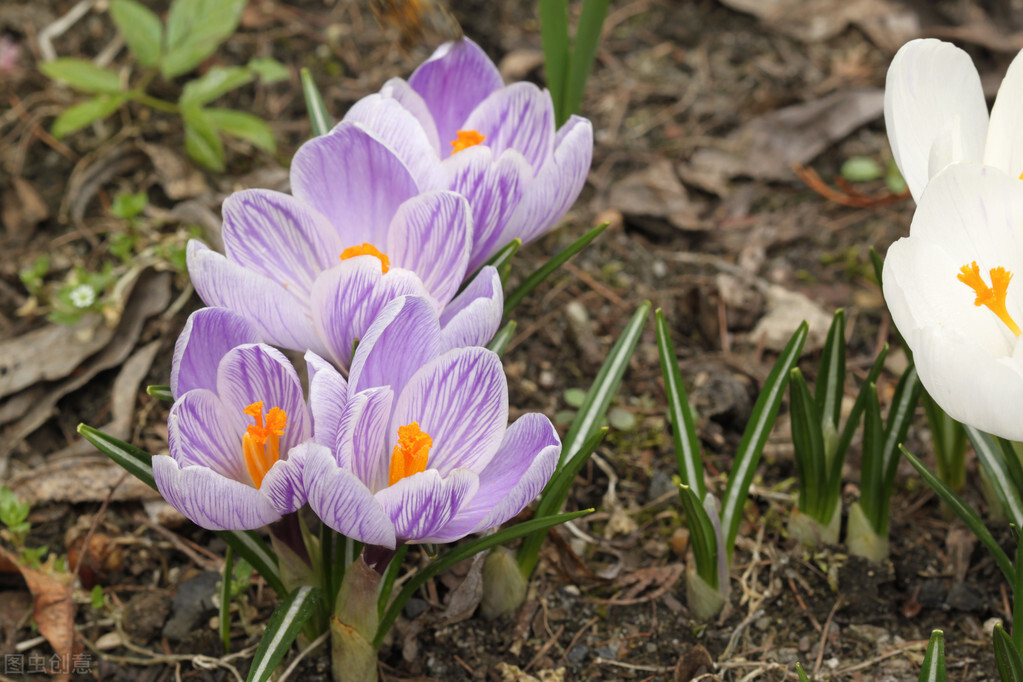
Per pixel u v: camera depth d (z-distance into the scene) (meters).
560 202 0.89
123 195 1.07
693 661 0.91
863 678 0.91
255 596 0.95
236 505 0.83
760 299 1.07
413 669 0.92
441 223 0.86
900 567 0.95
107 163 1.14
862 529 0.94
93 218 1.10
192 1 1.11
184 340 0.84
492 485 0.85
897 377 1.04
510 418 1.02
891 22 1.36
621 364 0.93
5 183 1.13
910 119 0.86
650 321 1.07
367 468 0.85
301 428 0.85
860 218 1.14
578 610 0.94
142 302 1.04
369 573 0.87
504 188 0.88
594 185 1.18
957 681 0.91
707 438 1.01
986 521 0.96
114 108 1.09
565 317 1.07
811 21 1.39
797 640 0.93
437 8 0.91
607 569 0.95
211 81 1.09
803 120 1.24
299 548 0.88
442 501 0.83
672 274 1.09
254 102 1.25
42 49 1.26
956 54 0.86
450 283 0.87
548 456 0.83
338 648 0.89
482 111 0.90
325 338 0.86
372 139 0.86
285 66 1.29
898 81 0.86
